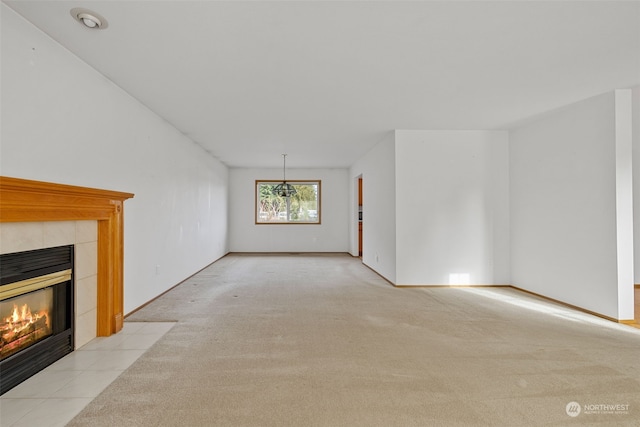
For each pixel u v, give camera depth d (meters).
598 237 3.69
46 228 2.35
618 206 3.47
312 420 1.81
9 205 1.95
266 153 7.15
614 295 3.50
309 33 2.44
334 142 6.10
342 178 9.61
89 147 2.96
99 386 2.15
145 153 4.07
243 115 4.44
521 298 4.46
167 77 3.21
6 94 2.11
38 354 2.33
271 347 2.79
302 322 3.44
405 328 3.26
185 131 5.29
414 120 4.67
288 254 9.30
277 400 2.00
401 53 2.75
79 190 2.48
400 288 5.06
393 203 5.26
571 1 2.06
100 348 2.75
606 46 2.62
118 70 3.05
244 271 6.52
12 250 2.07
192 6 2.10
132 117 3.75
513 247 5.16
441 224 5.20
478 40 2.54
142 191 4.01
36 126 2.35
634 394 2.07
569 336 3.05
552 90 3.54
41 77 2.39
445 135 5.21
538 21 2.29
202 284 5.31
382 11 2.17
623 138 3.48
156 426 1.75
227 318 3.56
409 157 5.17
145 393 2.07
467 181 5.21
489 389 2.13
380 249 6.06
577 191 3.96
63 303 2.60
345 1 2.07
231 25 2.32
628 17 2.23
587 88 3.48
